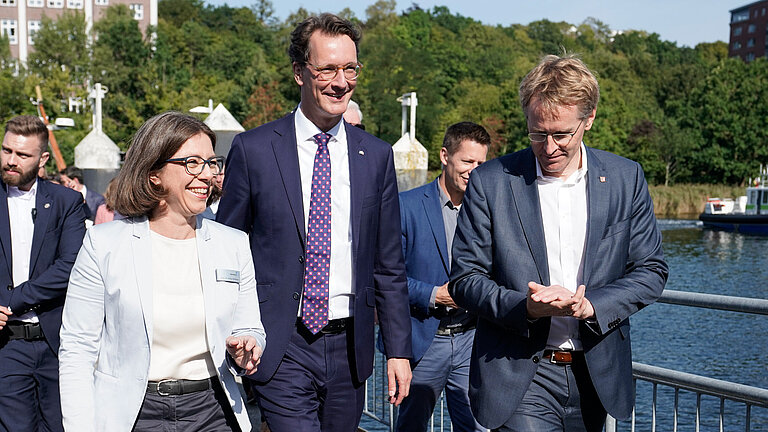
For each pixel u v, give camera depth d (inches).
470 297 106.7
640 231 108.5
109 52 2576.3
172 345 99.9
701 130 2957.7
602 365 105.2
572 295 95.8
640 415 209.0
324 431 126.3
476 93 3080.7
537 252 105.9
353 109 181.5
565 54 104.6
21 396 156.2
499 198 108.7
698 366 456.4
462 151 149.4
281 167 122.3
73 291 99.3
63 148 1721.2
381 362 213.8
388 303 128.9
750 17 5492.1
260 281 121.9
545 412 108.3
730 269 1040.2
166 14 4687.5
